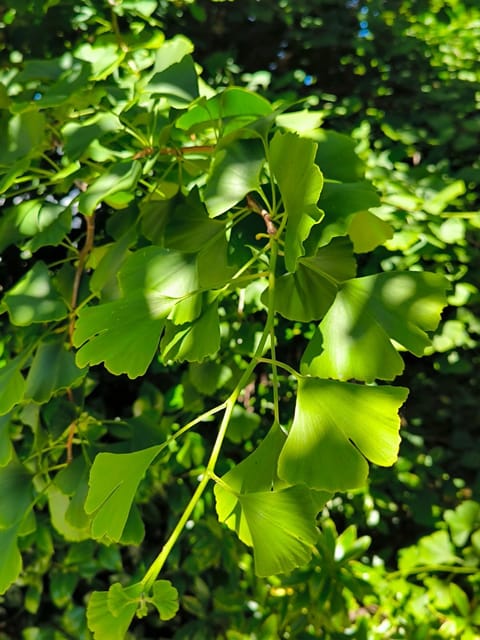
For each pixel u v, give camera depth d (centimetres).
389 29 111
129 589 29
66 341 57
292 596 90
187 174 56
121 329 34
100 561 95
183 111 48
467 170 96
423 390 104
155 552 97
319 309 36
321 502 32
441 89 107
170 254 39
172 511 96
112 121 52
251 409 93
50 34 92
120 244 50
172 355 38
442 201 80
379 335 34
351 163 43
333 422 31
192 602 95
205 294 37
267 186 48
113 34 75
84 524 56
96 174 60
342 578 86
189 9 106
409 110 108
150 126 52
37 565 97
